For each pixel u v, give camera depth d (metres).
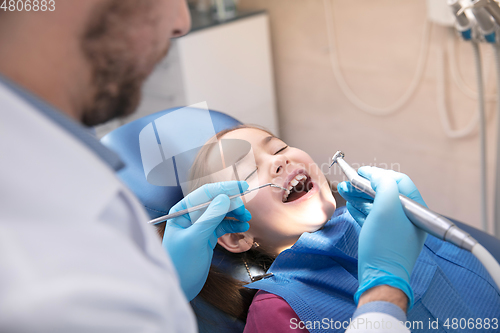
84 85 0.40
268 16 2.09
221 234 0.86
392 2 1.67
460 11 0.99
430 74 1.66
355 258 0.82
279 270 0.88
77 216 0.32
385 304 0.53
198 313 0.87
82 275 0.29
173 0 0.45
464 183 1.72
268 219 0.89
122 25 0.40
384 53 1.77
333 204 0.91
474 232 0.97
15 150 0.31
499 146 1.16
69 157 0.33
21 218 0.30
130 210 0.39
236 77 1.99
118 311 0.30
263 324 0.75
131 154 0.96
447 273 0.83
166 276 0.37
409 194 0.70
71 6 0.37
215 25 1.87
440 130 1.71
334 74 1.98
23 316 0.26
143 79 0.46
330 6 1.86
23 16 0.36
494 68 1.47
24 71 0.36
